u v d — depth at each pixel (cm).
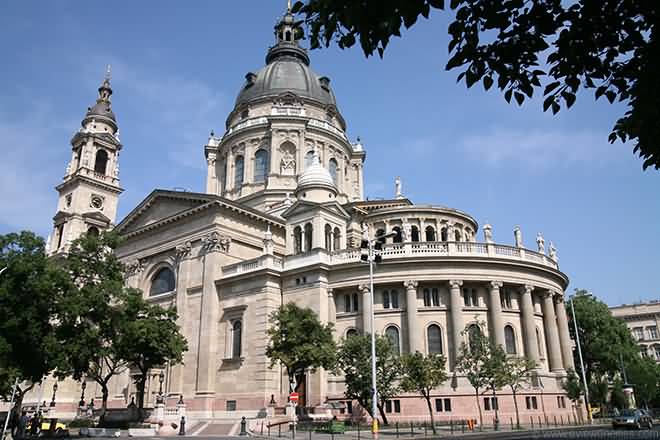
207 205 5684
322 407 4506
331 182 6469
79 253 4688
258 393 4831
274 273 5222
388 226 6156
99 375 4609
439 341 4806
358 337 4025
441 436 3334
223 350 5250
